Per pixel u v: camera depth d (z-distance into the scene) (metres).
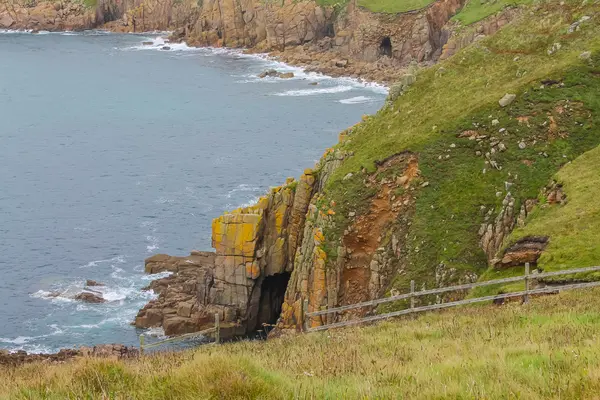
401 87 71.38
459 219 56.53
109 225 88.38
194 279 70.44
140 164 110.44
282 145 117.88
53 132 129.12
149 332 64.50
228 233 64.75
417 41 162.00
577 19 70.50
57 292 71.94
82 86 163.88
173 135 125.44
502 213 55.56
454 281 52.94
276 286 68.38
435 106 66.81
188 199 96.12
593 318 26.25
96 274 76.00
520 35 71.38
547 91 62.97
